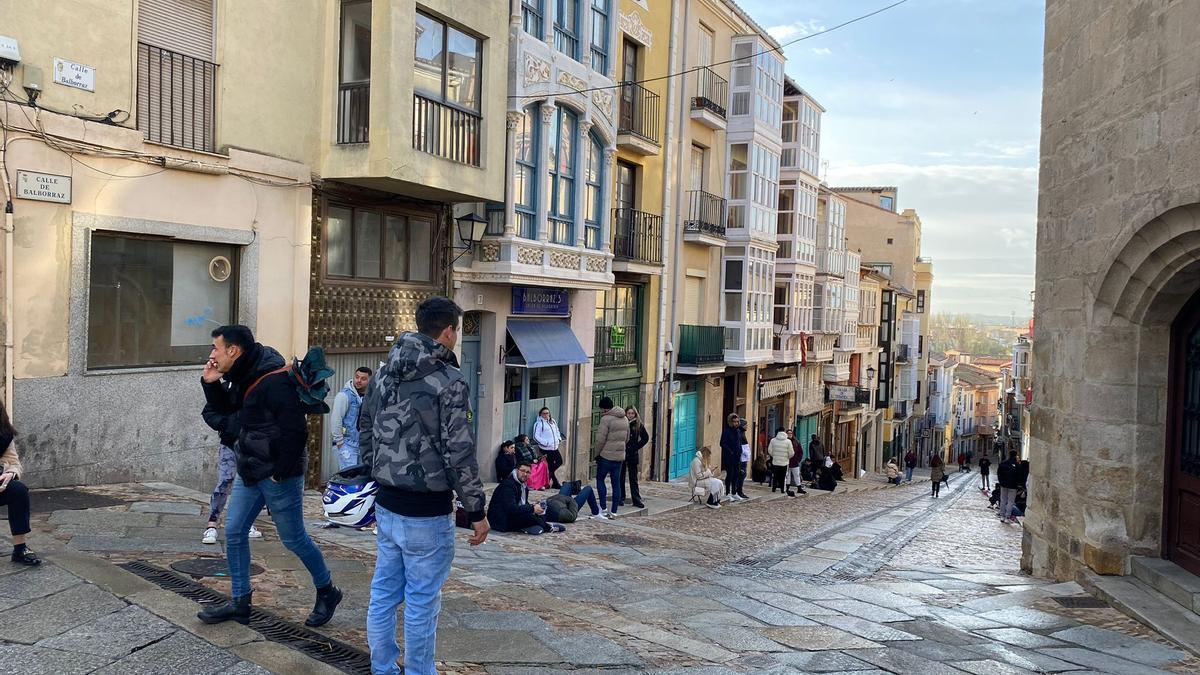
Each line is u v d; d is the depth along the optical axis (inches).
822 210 1352.1
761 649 223.9
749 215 979.9
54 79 350.6
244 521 192.5
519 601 256.8
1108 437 303.4
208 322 427.5
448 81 514.6
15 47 334.3
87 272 364.5
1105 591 287.1
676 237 881.5
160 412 398.0
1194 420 281.7
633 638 226.2
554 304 677.3
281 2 448.1
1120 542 299.9
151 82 394.3
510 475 439.8
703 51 921.5
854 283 1537.9
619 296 809.5
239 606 195.3
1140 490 297.9
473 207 581.3
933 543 507.8
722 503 688.4
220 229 420.8
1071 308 329.4
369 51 471.2
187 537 289.1
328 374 192.5
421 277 556.4
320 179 473.7
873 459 1889.8
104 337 382.0
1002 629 257.3
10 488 225.9
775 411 1245.7
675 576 339.3
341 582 250.7
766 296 1054.4
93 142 362.6
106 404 374.9
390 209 523.8
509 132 576.4
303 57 462.6
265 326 447.8
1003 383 4402.1
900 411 2134.6
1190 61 249.1
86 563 232.1
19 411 342.0
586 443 747.4
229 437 191.5
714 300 984.3
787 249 1168.8
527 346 641.6
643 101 791.7
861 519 634.8
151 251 400.2
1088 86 317.7
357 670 175.6
